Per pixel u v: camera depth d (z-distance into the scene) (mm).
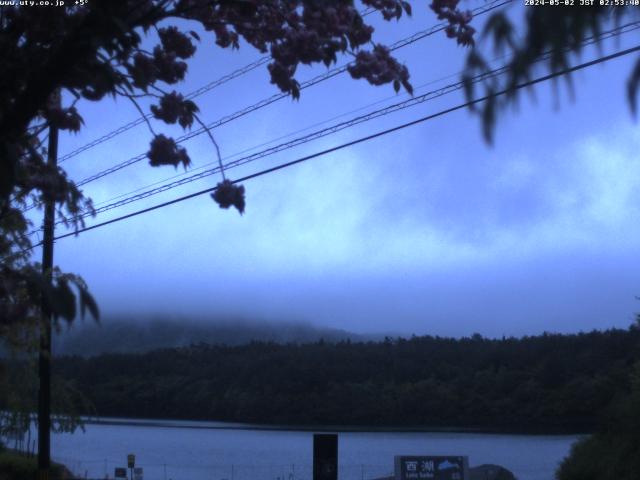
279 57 6398
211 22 6207
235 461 45344
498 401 60688
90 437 62969
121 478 24812
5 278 4863
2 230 8609
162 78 6141
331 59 6332
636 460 18016
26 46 5277
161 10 5258
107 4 4520
